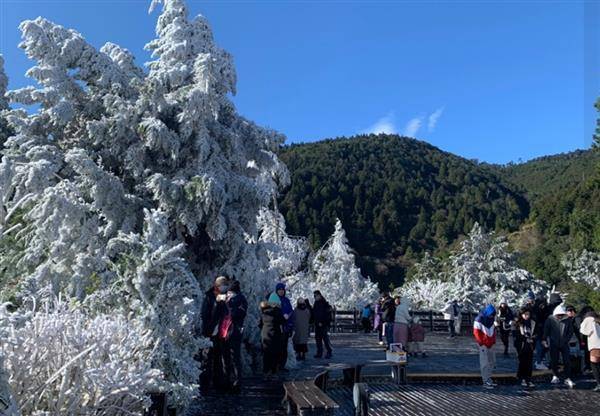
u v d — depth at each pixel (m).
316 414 6.25
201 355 8.53
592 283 37.88
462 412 8.47
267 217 20.36
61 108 9.58
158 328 6.31
